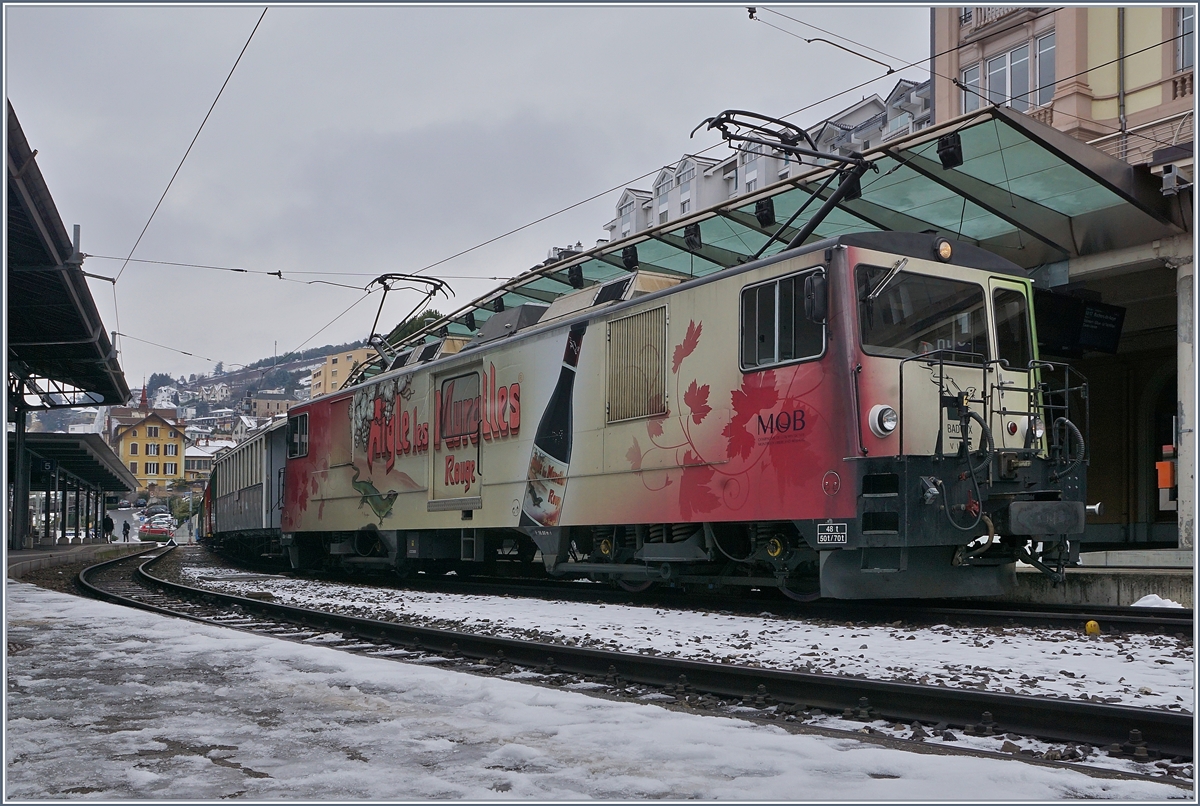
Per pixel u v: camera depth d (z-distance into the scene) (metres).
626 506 12.23
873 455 9.56
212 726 5.43
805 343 10.10
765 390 10.48
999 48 24.95
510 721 5.47
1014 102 24.52
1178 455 14.09
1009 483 9.98
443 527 15.95
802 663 7.46
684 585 12.85
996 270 10.89
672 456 11.59
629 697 6.59
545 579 17.89
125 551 48.38
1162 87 21.03
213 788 4.22
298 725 5.42
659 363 11.89
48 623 10.53
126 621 10.57
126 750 4.93
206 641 8.74
